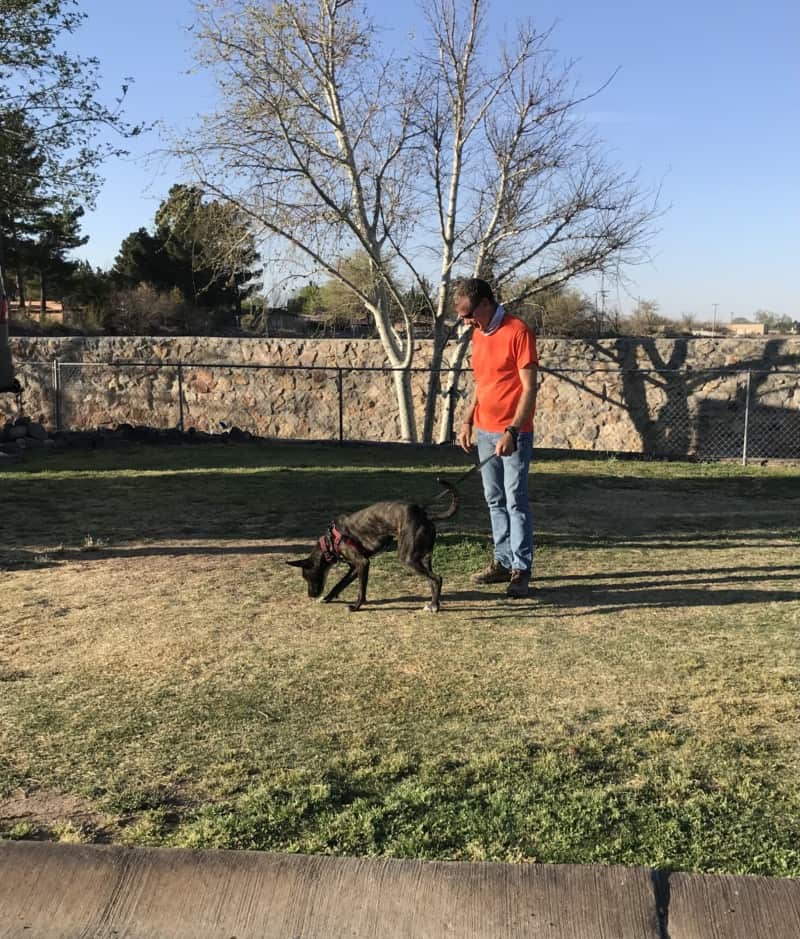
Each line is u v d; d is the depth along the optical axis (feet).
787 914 7.65
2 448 46.32
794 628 16.29
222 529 26.43
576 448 58.54
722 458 50.62
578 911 7.76
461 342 57.57
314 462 43.29
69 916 7.98
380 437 62.49
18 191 56.90
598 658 14.70
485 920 7.71
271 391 63.41
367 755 11.02
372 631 16.48
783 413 53.98
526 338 18.44
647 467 42.78
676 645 15.35
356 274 60.80
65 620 17.29
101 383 65.41
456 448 50.37
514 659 14.71
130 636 16.22
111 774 10.64
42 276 158.20
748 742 11.32
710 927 7.57
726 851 8.73
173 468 40.63
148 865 8.42
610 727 11.85
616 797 9.86
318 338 64.90
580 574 20.93
